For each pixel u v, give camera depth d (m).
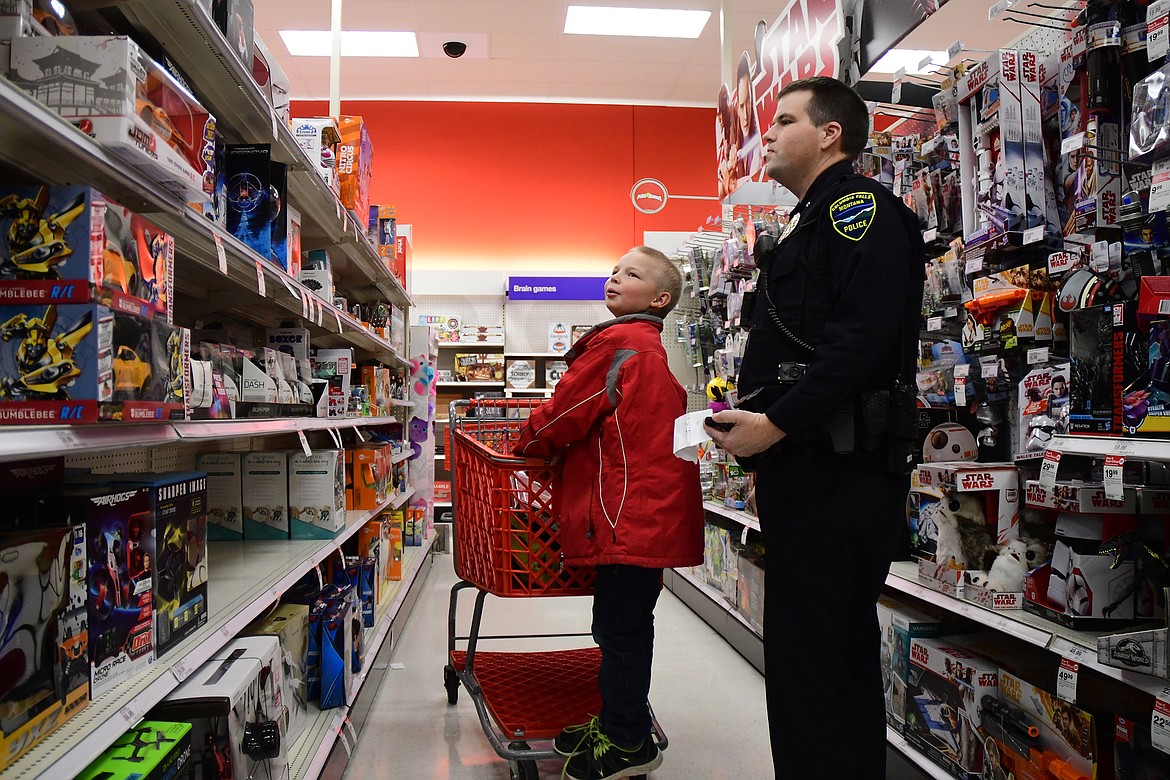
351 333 3.41
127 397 1.09
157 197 1.23
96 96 1.06
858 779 1.44
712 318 4.89
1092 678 1.86
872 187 1.50
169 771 1.12
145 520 1.27
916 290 1.55
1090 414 1.56
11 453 0.82
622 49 7.68
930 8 2.39
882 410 1.43
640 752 1.97
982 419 2.33
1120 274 1.76
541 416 2.04
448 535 6.48
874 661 1.50
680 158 9.38
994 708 1.83
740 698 2.96
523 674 2.71
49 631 0.99
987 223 2.11
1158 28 1.49
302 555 2.27
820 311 1.51
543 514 2.26
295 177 2.40
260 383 1.98
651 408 1.98
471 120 9.18
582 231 9.24
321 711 2.27
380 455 3.63
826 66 3.06
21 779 0.87
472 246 9.12
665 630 3.98
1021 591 1.90
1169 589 1.40
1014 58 2.04
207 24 1.46
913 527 2.42
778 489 1.51
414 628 3.95
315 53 7.73
